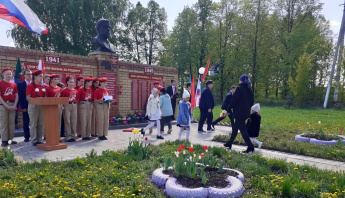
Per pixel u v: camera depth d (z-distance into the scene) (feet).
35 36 84.94
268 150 24.89
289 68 109.70
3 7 23.48
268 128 37.73
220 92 125.49
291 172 16.60
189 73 122.42
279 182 14.62
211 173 15.35
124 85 42.01
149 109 30.42
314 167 17.88
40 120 25.61
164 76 48.57
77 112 29.60
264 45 114.32
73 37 87.76
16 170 16.37
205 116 36.32
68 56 35.42
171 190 12.65
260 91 127.13
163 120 35.55
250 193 13.66
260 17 113.80
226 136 29.73
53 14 82.79
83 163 17.74
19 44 85.61
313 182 14.48
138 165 17.47
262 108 93.86
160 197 12.59
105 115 29.30
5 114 24.64
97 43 39.22
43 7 83.10
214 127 40.93
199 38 116.26
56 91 26.45
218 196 12.39
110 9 96.12
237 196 12.84
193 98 46.80
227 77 122.83
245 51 117.60
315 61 110.63
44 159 18.52
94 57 38.37
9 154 18.19
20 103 26.45
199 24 118.83
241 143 27.12
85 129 28.91
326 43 112.57
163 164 17.29
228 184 13.56
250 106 23.18
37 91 23.35
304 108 92.94
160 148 22.89
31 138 25.27
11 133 25.54
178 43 119.96
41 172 15.61
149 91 45.91
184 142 25.40
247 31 114.32
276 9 115.85
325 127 40.63
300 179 15.26
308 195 13.08
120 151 21.35
